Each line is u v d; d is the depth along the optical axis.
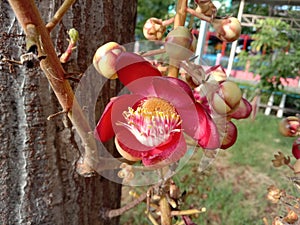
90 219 0.35
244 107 0.23
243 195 1.21
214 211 1.07
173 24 0.23
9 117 0.28
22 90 0.27
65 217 0.32
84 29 0.30
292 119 0.30
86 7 0.30
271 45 1.85
